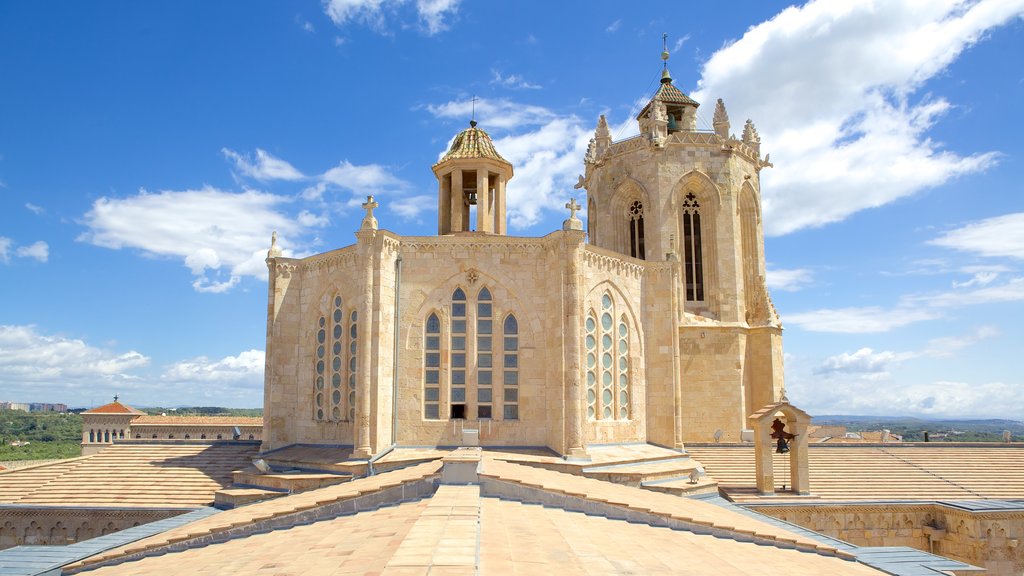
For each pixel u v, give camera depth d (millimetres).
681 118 75000
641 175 65812
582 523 21766
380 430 41594
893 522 42688
